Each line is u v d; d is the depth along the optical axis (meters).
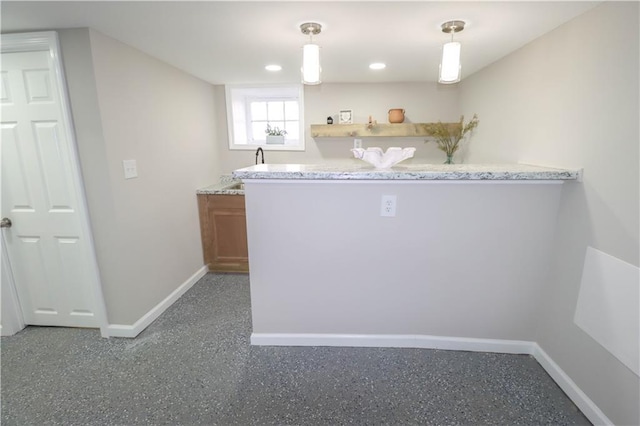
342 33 1.86
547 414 1.55
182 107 2.80
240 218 3.17
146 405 1.62
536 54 1.93
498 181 1.71
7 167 2.03
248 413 1.57
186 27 1.78
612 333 1.39
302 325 2.04
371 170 1.73
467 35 1.88
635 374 1.29
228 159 3.60
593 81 1.49
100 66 1.87
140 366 1.90
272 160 3.57
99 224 2.04
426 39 1.95
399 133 3.22
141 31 1.83
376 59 2.41
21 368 1.89
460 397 1.65
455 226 1.82
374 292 1.96
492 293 1.90
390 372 1.83
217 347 2.07
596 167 1.48
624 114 1.32
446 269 1.89
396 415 1.55
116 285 2.12
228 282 3.09
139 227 2.25
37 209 2.08
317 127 3.29
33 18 1.64
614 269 1.38
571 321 1.64
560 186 1.71
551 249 1.79
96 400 1.65
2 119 1.95
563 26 1.69
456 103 3.29
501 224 1.80
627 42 1.31
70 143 1.91
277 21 1.68
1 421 1.53
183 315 2.48
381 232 1.86
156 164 2.44
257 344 2.08
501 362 1.90
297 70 2.77
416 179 1.66
